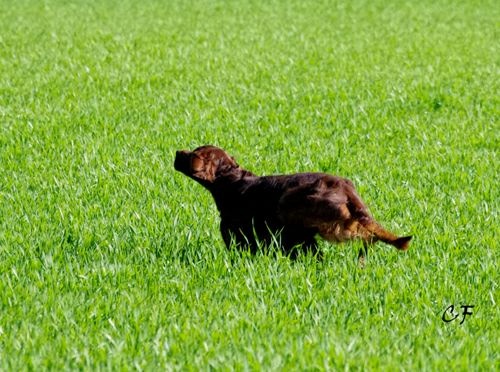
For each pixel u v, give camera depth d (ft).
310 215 32.63
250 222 34.86
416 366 25.86
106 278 33.40
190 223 40.60
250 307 30.55
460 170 50.90
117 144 57.93
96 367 25.73
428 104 72.13
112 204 43.45
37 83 80.74
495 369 26.02
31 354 26.61
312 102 73.46
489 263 35.14
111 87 79.61
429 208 43.39
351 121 65.16
